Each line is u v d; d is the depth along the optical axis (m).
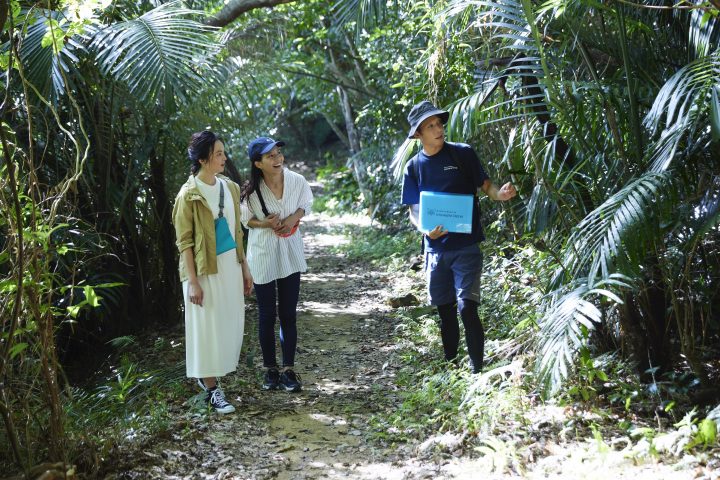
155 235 7.56
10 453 3.75
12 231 3.44
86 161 6.62
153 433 4.30
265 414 4.74
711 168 4.23
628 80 4.20
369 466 3.90
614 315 4.73
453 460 3.83
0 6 3.36
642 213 3.67
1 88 5.48
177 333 7.24
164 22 5.88
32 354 3.98
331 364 6.01
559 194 4.32
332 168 21.28
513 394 4.30
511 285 6.31
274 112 15.59
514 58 4.89
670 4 4.57
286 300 5.24
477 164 4.82
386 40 10.65
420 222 4.85
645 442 3.55
